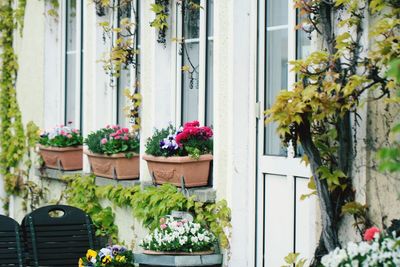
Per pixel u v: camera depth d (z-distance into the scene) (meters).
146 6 8.73
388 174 5.74
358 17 5.89
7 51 11.72
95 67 9.64
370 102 5.86
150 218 8.30
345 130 6.01
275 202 7.14
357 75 5.75
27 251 8.08
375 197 5.84
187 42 8.41
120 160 8.94
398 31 5.66
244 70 7.42
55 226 8.19
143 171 8.70
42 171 10.72
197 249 7.46
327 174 5.99
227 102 7.47
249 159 7.40
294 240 6.91
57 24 10.77
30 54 11.18
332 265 5.12
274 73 7.20
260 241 7.29
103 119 9.70
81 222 8.27
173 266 7.43
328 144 6.14
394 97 5.66
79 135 10.24
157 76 8.58
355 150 5.97
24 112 11.36
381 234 5.24
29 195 11.27
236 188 7.42
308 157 6.07
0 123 11.84
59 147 10.13
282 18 7.12
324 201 6.03
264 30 7.30
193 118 8.34
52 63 10.79
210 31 8.06
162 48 8.59
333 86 5.80
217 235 7.61
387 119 5.74
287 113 5.94
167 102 8.61
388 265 4.92
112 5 9.45
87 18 9.81
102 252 7.69
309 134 6.06
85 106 9.84
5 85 11.76
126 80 9.41
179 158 7.80
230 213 7.44
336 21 6.12
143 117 8.73
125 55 9.09
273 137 7.19
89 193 9.48
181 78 8.50
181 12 8.45
